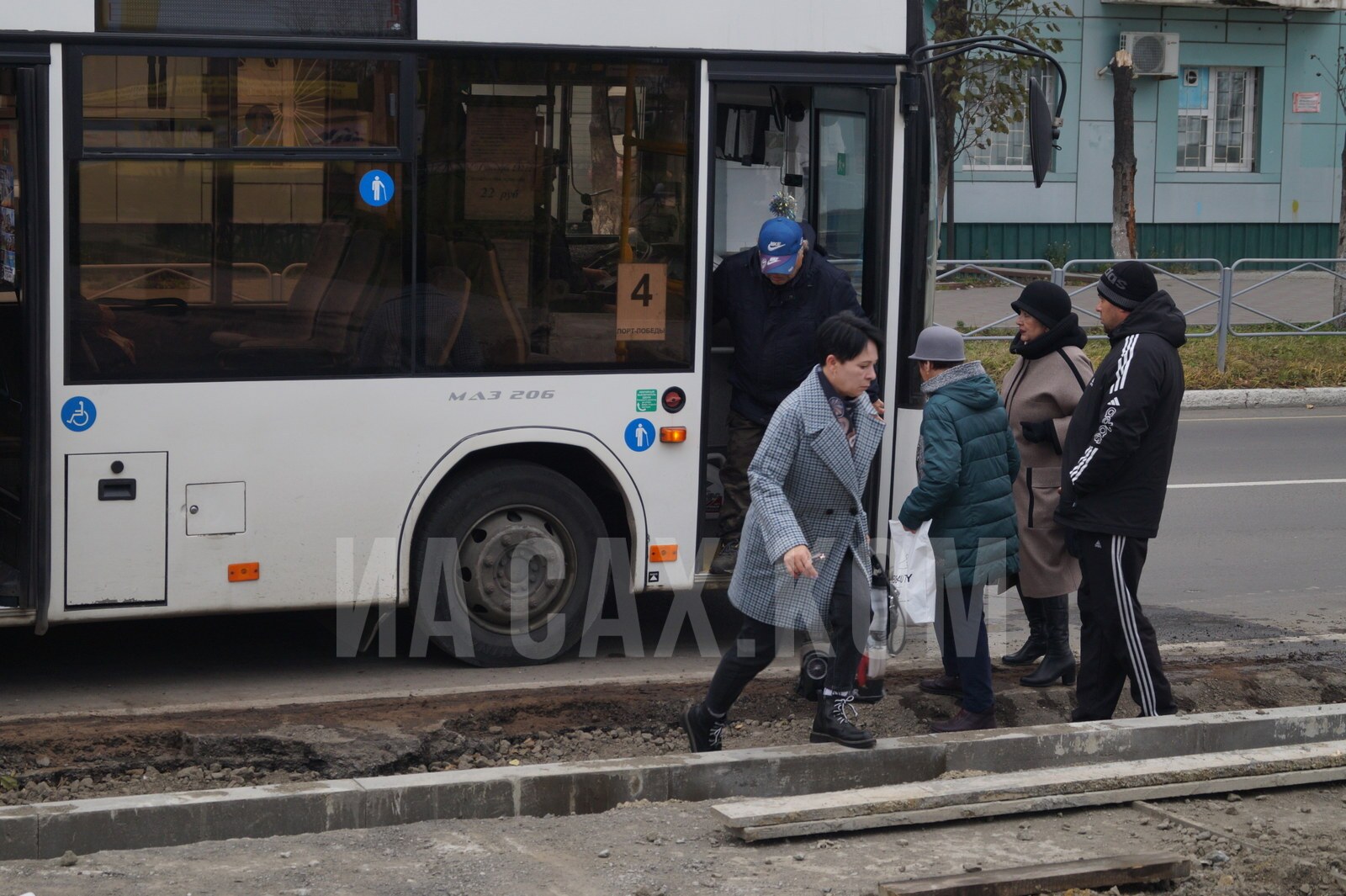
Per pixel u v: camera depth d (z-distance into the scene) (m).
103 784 5.36
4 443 6.09
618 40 6.57
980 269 16.69
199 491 6.15
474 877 4.23
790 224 6.56
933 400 5.85
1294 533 10.16
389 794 4.75
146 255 6.01
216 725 5.75
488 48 6.39
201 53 6.00
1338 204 29.08
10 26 5.74
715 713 5.45
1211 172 28.23
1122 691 6.79
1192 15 27.56
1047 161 6.77
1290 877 4.38
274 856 4.36
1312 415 15.55
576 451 6.82
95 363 5.97
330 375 6.30
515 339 6.56
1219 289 17.14
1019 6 20.27
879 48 6.93
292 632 7.37
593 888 4.17
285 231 6.20
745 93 7.21
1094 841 4.61
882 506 7.12
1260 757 5.19
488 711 6.07
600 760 5.25
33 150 5.80
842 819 4.61
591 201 6.62
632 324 6.73
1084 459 5.60
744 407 6.89
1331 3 27.69
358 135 6.26
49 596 5.97
